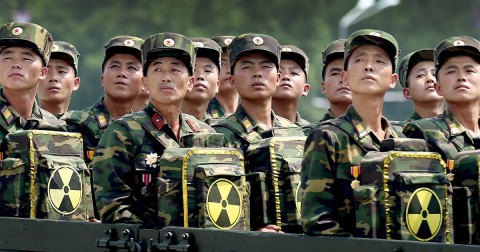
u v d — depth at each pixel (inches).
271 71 764.6
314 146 601.0
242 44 762.2
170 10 3435.0
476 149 672.4
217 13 3489.2
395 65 628.1
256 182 682.2
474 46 680.4
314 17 3531.0
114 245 629.0
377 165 572.1
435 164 579.8
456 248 524.4
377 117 621.9
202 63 836.6
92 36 3353.8
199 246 604.4
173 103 677.9
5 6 3294.8
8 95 743.1
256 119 771.4
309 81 3260.3
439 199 575.5
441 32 3634.4
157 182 633.0
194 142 648.4
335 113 850.8
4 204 693.9
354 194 576.7
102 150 665.0
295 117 871.7
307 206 597.0
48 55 755.4
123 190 656.4
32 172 693.9
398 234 566.9
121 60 836.6
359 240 556.7
